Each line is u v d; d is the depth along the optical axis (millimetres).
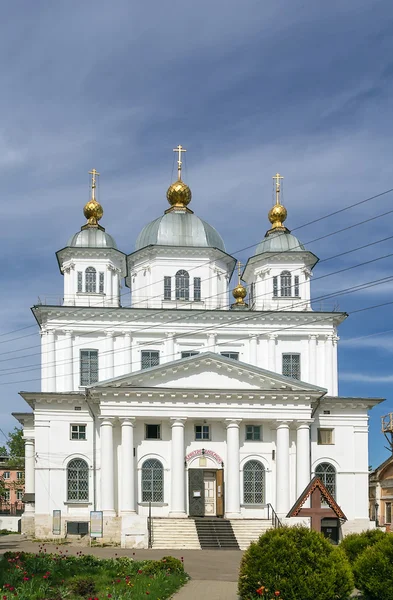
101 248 66625
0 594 25688
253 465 57688
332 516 48250
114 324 63719
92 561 33938
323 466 59719
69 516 56812
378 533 30203
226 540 51281
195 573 35594
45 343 62906
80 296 66125
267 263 68438
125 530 50656
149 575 31438
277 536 25203
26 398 58531
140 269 67812
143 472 56688
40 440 58031
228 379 57375
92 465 57844
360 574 26469
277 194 73125
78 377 62812
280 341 64688
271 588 24250
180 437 56031
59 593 26812
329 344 64750
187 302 66375
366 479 59781
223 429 57844
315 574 24109
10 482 115062
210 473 57344
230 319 64500
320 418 60219
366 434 60438
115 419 56000
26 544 52719
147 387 56031
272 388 57312
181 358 63500
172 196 71438
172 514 55062
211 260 67250
